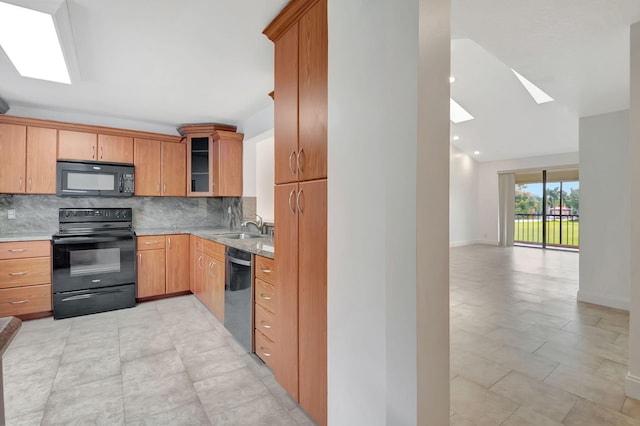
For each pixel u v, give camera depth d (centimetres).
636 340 191
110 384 202
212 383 204
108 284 344
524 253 743
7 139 321
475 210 928
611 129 353
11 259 305
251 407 180
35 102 328
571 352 247
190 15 183
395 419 104
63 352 245
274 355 204
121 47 218
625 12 171
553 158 765
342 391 131
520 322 309
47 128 339
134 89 294
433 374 102
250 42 213
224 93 305
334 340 136
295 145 173
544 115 586
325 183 151
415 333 97
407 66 98
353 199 124
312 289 160
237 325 262
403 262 100
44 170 337
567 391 197
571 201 818
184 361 232
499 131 690
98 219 380
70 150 351
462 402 186
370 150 115
